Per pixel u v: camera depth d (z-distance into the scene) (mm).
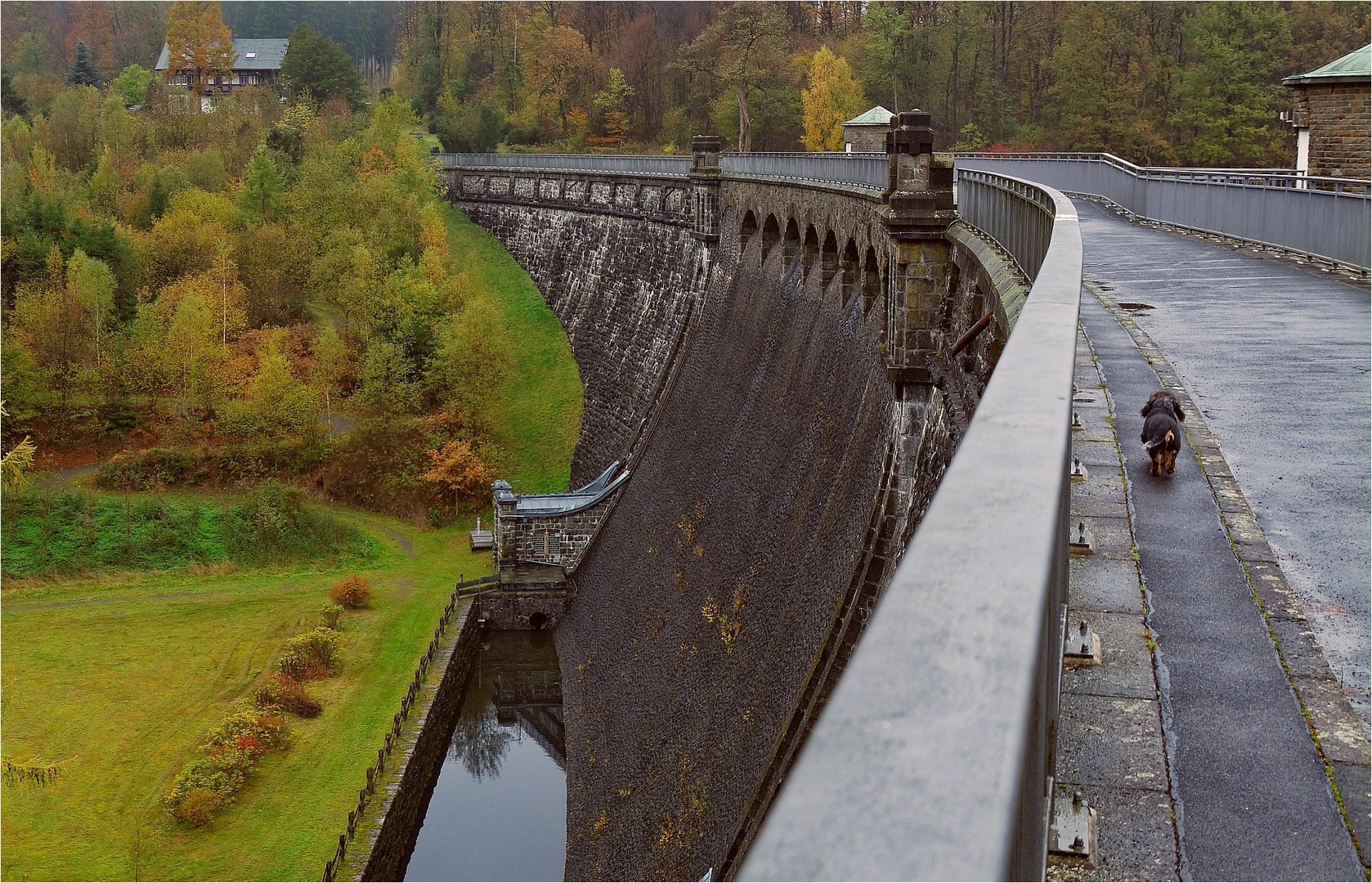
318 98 157125
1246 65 112188
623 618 57125
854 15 161250
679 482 59562
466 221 123125
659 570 55781
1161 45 120938
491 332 87250
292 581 69500
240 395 89438
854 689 1758
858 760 1552
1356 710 7238
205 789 44312
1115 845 5934
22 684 55250
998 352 24125
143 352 90062
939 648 1857
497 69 176125
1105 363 18094
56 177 125875
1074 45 120500
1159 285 27656
